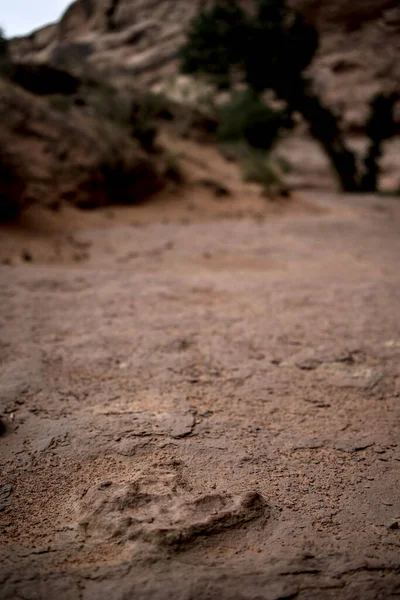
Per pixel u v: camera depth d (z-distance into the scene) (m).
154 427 2.02
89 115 11.54
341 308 3.86
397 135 29.91
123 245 6.93
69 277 4.75
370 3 25.09
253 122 19.12
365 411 2.22
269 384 2.48
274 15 18.55
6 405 2.17
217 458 1.80
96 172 9.70
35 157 8.96
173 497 1.55
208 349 2.94
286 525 1.44
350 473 1.73
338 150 21.36
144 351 2.87
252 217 10.59
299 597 1.16
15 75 11.87
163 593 1.16
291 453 1.86
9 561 1.28
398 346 3.03
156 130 12.51
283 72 18.89
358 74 28.17
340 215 11.95
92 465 1.75
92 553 1.32
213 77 20.08
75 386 2.39
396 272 5.45
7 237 6.69
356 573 1.24
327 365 2.73
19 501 1.56
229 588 1.18
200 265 5.77
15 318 3.42
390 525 1.46
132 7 42.59
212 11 18.98
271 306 3.91
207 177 12.80
